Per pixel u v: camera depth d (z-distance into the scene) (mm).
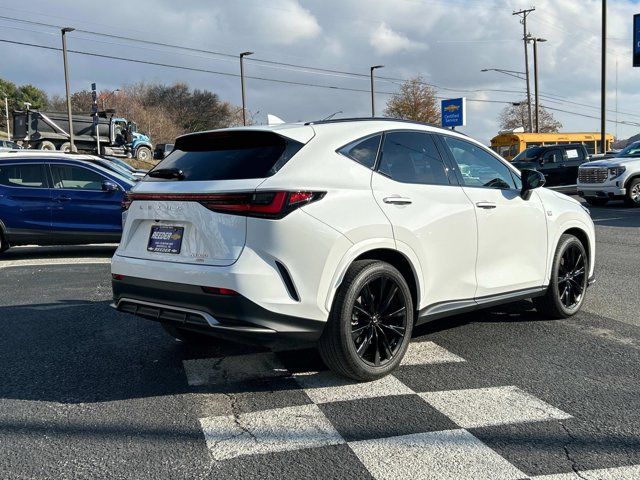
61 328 5555
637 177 17656
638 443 3188
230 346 4980
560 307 5617
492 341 5047
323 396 3859
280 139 3912
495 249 4914
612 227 13289
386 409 3643
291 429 3381
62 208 10078
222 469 2953
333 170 3943
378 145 4301
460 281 4633
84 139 38094
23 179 10016
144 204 4164
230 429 3391
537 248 5332
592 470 2904
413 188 4340
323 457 3059
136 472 2932
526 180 5199
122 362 4582
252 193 3621
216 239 3703
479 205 4770
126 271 4180
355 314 3965
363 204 3971
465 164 4926
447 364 4461
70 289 7387
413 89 51406
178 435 3324
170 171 4125
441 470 2914
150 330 5484
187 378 4219
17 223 9891
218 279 3607
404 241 4160
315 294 3723
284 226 3613
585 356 4637
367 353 4117
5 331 5465
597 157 21188
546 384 4047
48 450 3164
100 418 3559
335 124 4242
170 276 3854
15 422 3508
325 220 3760
